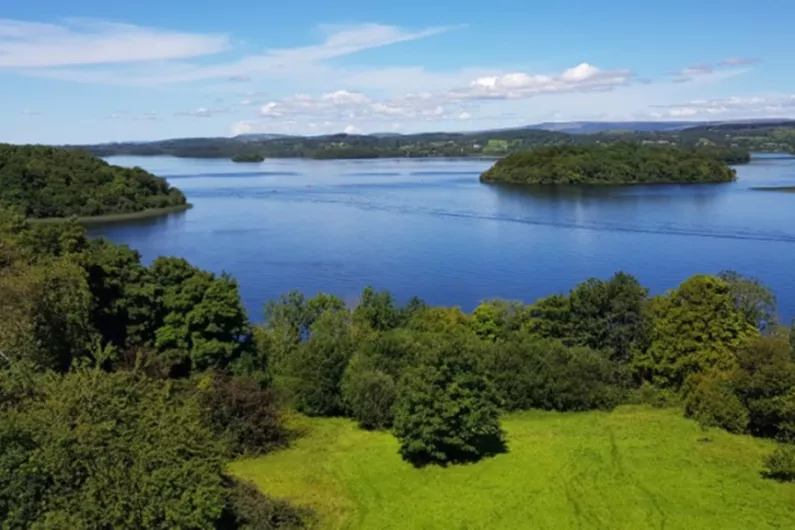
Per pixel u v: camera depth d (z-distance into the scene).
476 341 49.72
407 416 36.56
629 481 33.50
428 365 37.38
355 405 42.78
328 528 28.98
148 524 22.31
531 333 54.88
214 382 39.53
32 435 22.53
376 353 45.88
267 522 27.19
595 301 53.19
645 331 51.62
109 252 53.69
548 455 37.06
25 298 38.59
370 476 34.75
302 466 36.06
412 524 29.41
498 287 89.31
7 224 51.56
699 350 47.66
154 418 24.55
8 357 32.22
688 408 44.09
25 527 21.67
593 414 45.34
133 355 42.72
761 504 30.98
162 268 52.66
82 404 23.81
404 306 67.88
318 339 48.03
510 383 46.09
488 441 39.34
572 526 29.09
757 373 41.09
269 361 50.53
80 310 42.53
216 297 49.47
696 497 31.70
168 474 22.98
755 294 52.09
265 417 38.62
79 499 21.97
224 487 26.48
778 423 40.03
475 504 31.22
